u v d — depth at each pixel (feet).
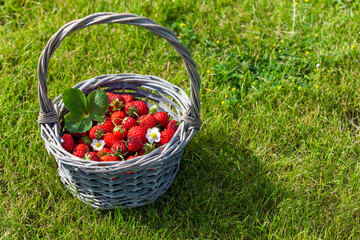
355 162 4.66
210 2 5.61
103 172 4.01
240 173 4.58
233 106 4.92
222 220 4.38
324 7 5.62
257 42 5.30
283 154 4.72
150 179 4.18
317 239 4.32
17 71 5.05
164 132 4.29
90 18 3.93
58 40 3.93
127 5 5.51
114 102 4.40
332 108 4.94
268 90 4.98
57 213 4.38
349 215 4.41
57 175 4.49
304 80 5.09
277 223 4.37
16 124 4.71
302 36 5.35
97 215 4.38
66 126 4.28
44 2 5.58
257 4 5.60
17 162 4.54
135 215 4.37
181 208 4.46
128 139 4.31
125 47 5.24
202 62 5.16
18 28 5.37
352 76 5.07
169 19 5.54
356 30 5.36
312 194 4.51
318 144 4.70
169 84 4.44
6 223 4.29
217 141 4.73
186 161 4.64
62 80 5.01
